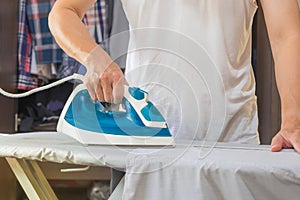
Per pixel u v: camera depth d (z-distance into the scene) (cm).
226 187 59
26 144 73
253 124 109
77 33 88
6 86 181
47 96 205
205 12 105
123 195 63
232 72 106
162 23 106
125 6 109
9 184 187
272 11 92
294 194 57
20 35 192
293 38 87
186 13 105
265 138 183
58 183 228
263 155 65
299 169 57
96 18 189
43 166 188
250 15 108
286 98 82
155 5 106
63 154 68
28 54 195
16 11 191
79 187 231
